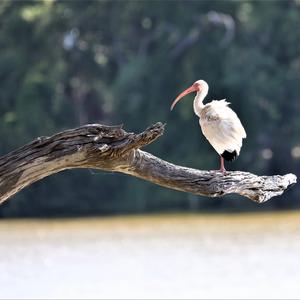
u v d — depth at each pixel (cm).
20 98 5581
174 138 5603
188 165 5475
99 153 1159
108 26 6125
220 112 1515
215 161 5478
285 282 2492
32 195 5116
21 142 5441
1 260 3045
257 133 5409
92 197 5344
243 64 5400
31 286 2498
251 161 5478
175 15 5822
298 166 5628
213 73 5528
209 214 4831
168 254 3116
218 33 5659
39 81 5622
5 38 5869
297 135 5544
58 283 2548
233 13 5738
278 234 3606
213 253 3100
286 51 5772
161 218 4675
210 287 2442
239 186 1236
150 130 1152
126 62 6206
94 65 6175
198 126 5512
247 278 2572
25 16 5803
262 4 5709
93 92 6238
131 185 5450
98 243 3500
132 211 5269
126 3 5962
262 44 5797
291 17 5694
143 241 3525
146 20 6106
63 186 5247
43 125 5509
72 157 1155
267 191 1267
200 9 5766
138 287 2472
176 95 5703
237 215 4672
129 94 5772
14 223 4628
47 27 5875
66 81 6084
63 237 3772
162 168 1212
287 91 5556
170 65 5747
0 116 5650
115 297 2323
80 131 1156
